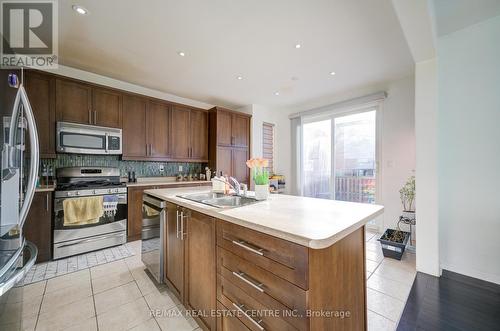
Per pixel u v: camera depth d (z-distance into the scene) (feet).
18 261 3.23
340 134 13.29
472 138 6.79
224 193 6.50
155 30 6.90
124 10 5.97
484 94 6.59
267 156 16.05
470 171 6.84
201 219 4.60
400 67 9.50
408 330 4.70
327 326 3.08
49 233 7.91
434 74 6.79
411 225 9.27
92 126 9.43
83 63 9.18
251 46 7.82
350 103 12.26
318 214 3.93
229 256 3.87
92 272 7.13
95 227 8.81
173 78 10.76
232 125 14.21
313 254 2.80
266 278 3.19
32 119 3.77
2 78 3.33
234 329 3.75
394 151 10.91
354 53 8.31
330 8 5.88
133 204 10.06
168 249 5.98
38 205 7.71
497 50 6.38
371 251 9.04
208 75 10.37
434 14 5.92
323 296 2.99
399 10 4.80
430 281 6.60
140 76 10.52
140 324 4.84
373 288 6.27
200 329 4.69
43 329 4.64
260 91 12.58
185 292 5.15
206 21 6.45
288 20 6.39
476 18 6.43
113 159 11.00
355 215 3.86
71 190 8.28
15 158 3.48
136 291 6.08
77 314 5.13
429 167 6.97
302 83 11.33
